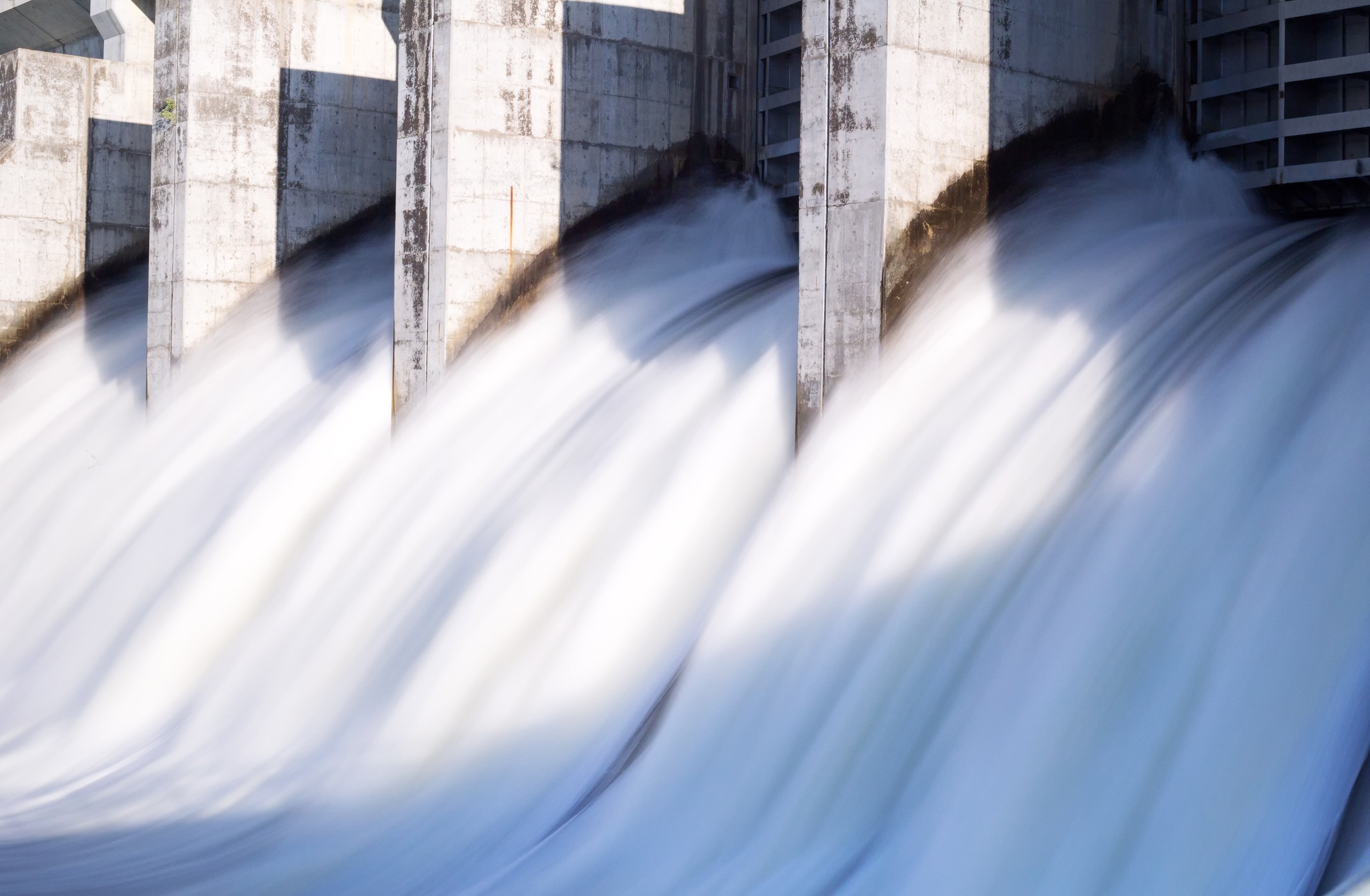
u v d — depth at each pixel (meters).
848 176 16.75
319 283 28.67
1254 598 10.81
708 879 11.38
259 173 28.00
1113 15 19.41
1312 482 11.38
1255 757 9.79
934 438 15.18
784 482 16.09
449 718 15.21
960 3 17.17
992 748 11.13
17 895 12.50
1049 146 18.67
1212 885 9.27
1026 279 17.59
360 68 29.22
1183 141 20.80
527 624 15.99
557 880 11.80
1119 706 10.80
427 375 22.56
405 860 12.94
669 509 16.41
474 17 22.47
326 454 22.33
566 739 14.34
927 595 13.05
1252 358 13.23
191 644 19.02
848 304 16.73
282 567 20.48
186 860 13.38
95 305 33.59
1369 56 18.44
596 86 23.97
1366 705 9.50
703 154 25.58
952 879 10.42
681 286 22.88
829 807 11.71
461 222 22.47
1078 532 12.49
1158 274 16.28
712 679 13.58
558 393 20.62
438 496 19.30
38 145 32.62
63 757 17.00
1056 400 14.60
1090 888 9.84
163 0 27.70
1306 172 19.30
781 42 25.61
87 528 23.91
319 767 15.23
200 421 25.81
